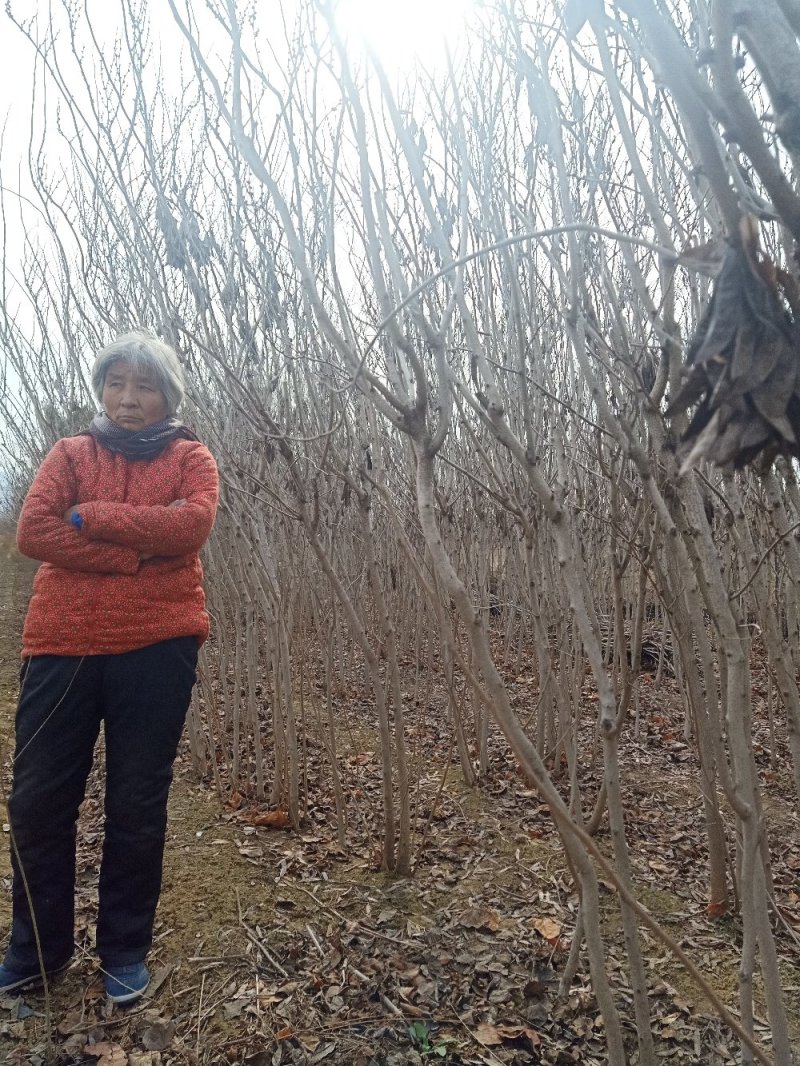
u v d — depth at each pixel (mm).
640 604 1902
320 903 1977
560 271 1385
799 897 1995
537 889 2041
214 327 2361
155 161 2518
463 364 2568
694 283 1652
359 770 2863
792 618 2893
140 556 1593
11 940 1648
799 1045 1488
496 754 3006
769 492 1270
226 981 1688
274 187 1191
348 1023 1566
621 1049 1231
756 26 704
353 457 2262
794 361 643
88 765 1636
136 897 1645
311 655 3844
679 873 2131
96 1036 1526
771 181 684
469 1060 1472
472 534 3213
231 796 2650
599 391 1286
